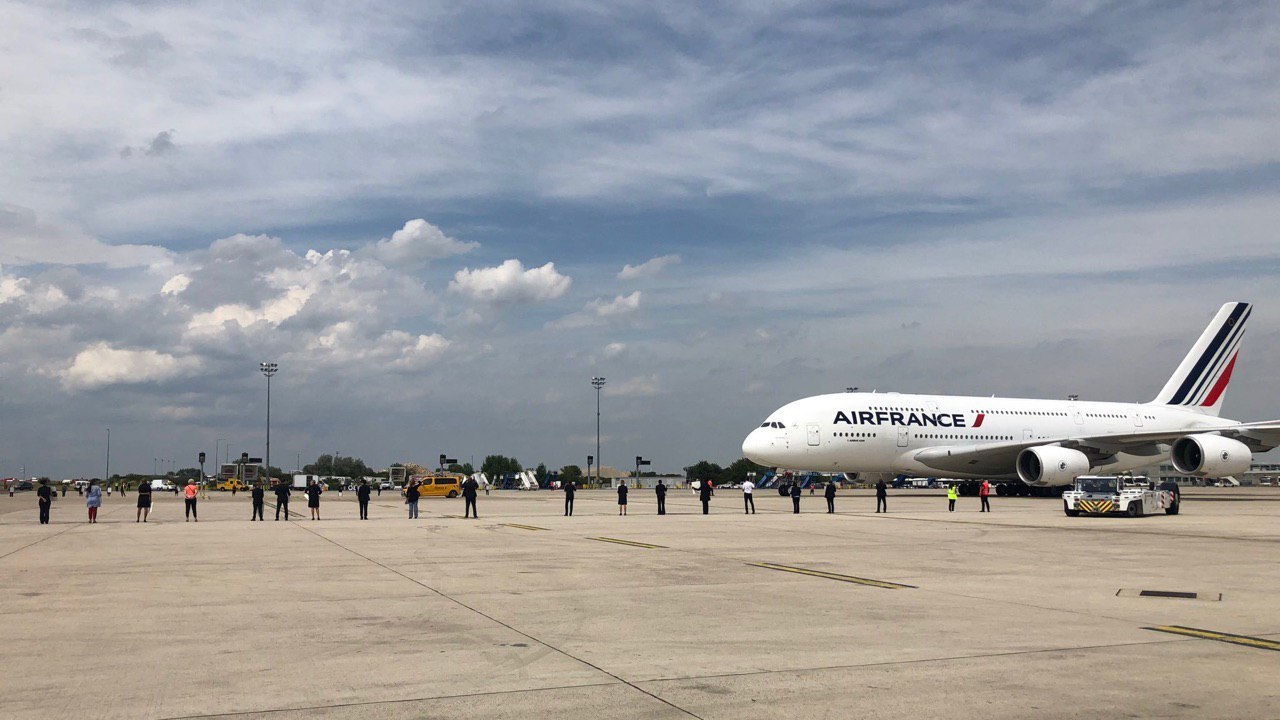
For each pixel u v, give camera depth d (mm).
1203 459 52000
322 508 54688
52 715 7996
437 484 80688
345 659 10320
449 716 7953
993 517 38812
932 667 9836
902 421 59812
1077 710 8102
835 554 22672
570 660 10242
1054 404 65625
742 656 10438
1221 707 8195
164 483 114500
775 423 57781
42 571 19531
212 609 14055
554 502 64500
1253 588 16156
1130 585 16578
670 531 31328
